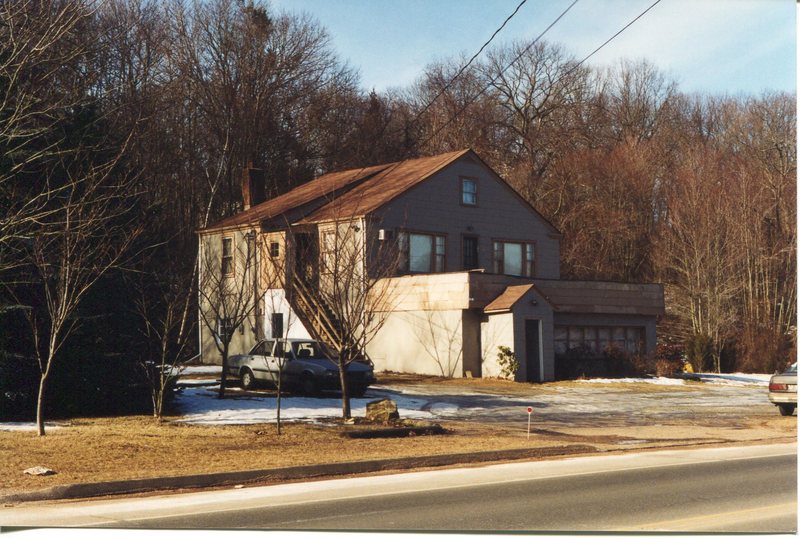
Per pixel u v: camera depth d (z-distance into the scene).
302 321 35.81
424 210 39.75
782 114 67.31
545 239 44.84
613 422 24.00
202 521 11.02
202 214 56.72
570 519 11.02
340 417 22.20
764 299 57.12
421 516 11.24
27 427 19.45
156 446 16.91
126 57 45.53
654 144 69.81
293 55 60.69
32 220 17.59
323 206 40.34
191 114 57.22
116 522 11.02
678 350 51.00
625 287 40.75
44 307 21.27
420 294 37.53
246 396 26.64
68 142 20.97
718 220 55.97
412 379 35.41
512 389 32.56
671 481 14.15
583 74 73.31
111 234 21.61
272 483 14.34
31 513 11.70
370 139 64.00
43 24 18.44
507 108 73.38
